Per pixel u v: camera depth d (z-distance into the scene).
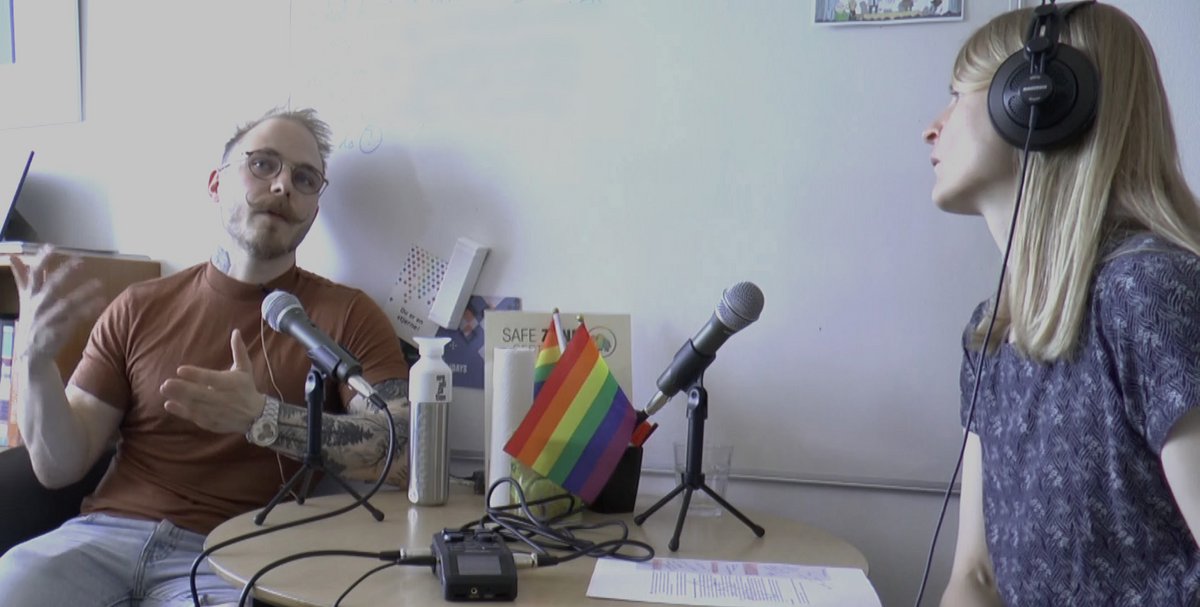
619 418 1.32
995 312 1.00
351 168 1.87
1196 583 0.82
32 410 1.59
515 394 1.37
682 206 1.67
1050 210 0.93
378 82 1.85
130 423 1.72
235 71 1.95
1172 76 1.42
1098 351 0.86
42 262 1.62
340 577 1.03
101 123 2.05
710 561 1.13
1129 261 0.84
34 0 2.08
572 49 1.72
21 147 2.11
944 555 1.54
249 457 1.66
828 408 1.60
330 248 1.89
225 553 1.13
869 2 1.56
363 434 1.51
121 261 1.91
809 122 1.60
